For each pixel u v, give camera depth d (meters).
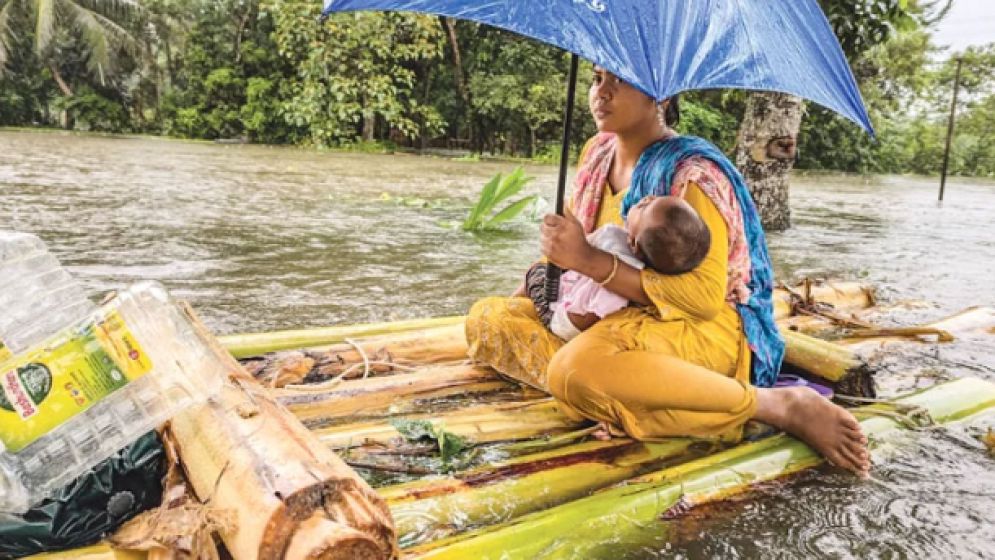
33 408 1.58
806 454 2.24
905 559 1.79
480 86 18.83
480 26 18.78
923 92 28.55
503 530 1.74
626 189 2.42
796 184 16.38
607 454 2.18
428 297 4.21
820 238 7.39
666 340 2.26
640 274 2.15
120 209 6.86
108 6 20.89
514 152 19.59
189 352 1.80
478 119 19.72
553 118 18.38
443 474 2.11
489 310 2.71
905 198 13.59
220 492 1.48
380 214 7.55
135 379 1.66
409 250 5.67
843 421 2.22
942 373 3.13
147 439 1.68
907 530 1.92
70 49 21.34
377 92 17.98
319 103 17.98
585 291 2.38
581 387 2.24
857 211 10.59
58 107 20.98
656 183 2.26
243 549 1.39
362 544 1.34
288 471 1.42
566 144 2.18
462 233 6.64
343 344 2.88
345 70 17.97
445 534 1.81
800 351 2.80
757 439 2.38
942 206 12.08
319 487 1.38
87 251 4.94
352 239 6.03
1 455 1.55
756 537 1.86
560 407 2.46
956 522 1.96
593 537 1.80
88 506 1.59
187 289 4.10
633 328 2.25
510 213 6.90
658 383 2.19
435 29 17.98
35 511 1.55
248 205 7.66
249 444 1.52
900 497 2.08
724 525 1.90
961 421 2.57
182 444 1.65
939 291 5.01
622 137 2.42
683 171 2.21
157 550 1.50
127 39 20.91
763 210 7.73
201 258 4.95
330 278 4.58
